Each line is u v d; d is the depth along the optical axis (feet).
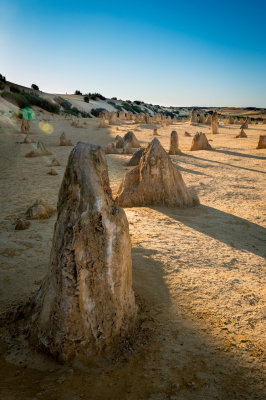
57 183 38.19
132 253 17.56
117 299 10.40
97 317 9.89
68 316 9.39
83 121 140.15
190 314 12.29
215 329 11.41
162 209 27.66
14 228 21.89
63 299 9.42
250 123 142.10
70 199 9.94
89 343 9.71
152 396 8.40
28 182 38.99
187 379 9.03
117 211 10.68
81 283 9.52
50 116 149.28
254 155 58.18
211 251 18.79
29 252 17.70
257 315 12.35
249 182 38.78
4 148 67.92
